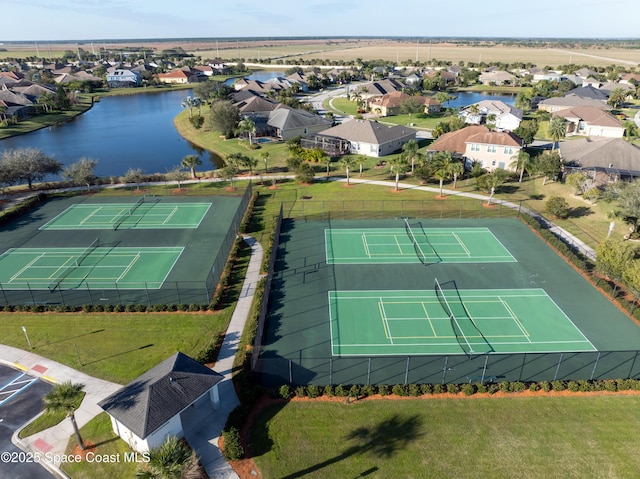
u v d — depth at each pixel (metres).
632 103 151.25
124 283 47.00
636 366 34.75
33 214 66.31
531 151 93.94
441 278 47.47
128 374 33.94
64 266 50.75
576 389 31.86
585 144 81.12
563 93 156.75
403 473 26.12
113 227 61.16
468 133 88.06
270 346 37.12
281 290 45.53
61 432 29.16
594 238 56.31
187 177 82.69
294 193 73.38
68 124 142.00
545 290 45.09
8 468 26.77
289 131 108.50
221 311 41.91
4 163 73.38
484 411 30.41
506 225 60.38
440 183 73.38
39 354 36.38
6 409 30.97
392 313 41.47
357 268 49.66
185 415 29.94
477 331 38.84
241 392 31.28
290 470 26.31
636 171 72.12
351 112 146.00
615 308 42.12
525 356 35.72
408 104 135.88
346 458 27.06
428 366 34.81
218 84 169.25
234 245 54.16
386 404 31.05
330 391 31.61
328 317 40.97
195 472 25.52
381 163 88.19
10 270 50.03
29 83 182.12
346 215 64.06
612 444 27.97
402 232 58.59
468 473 26.11
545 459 26.95
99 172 92.62
